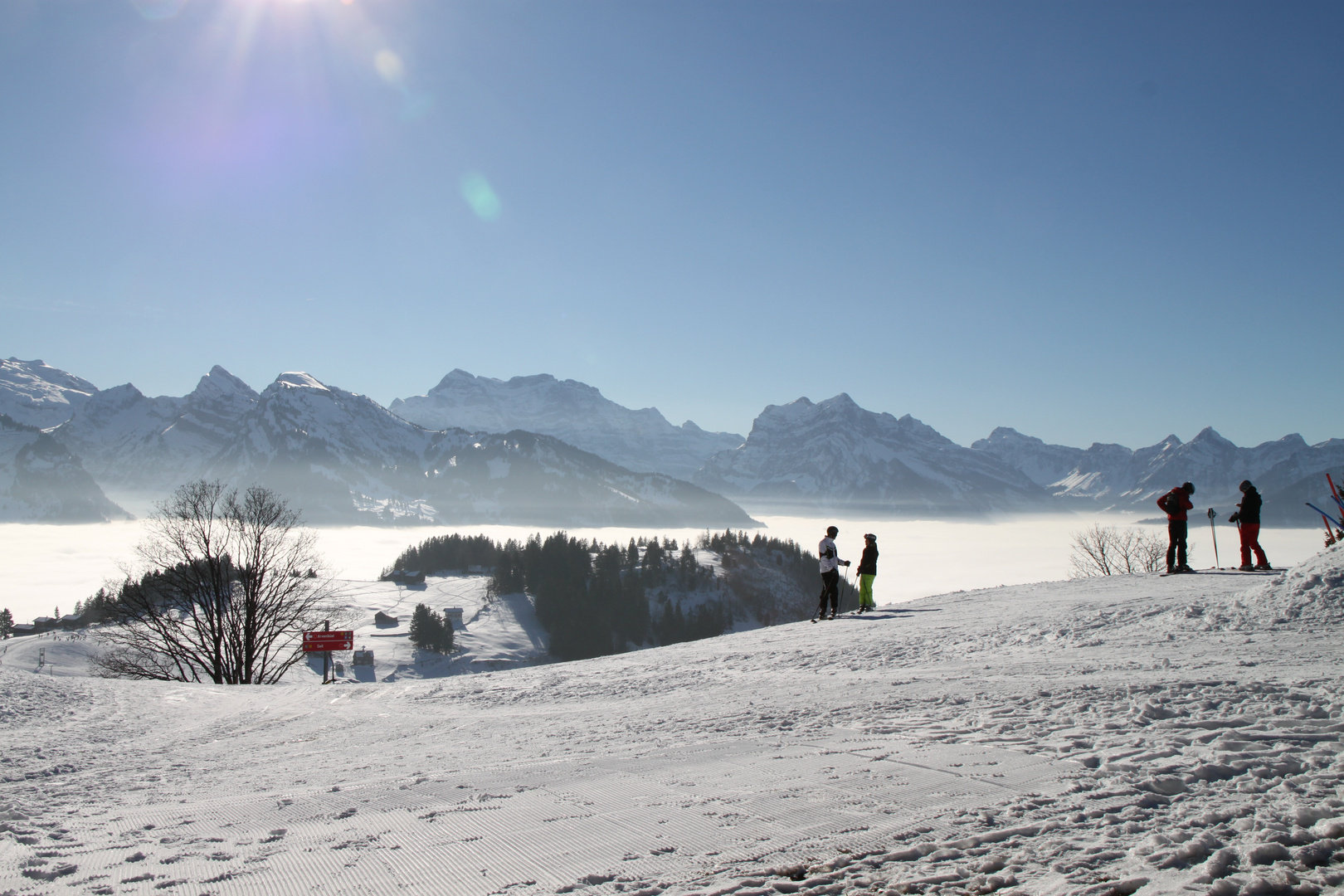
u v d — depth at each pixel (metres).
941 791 5.04
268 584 32.78
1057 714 7.14
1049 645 12.41
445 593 165.88
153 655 31.78
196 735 11.25
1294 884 3.41
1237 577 18.36
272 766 8.26
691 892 3.67
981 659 11.82
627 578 171.50
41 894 4.12
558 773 6.38
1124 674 9.20
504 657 128.88
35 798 7.05
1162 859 3.74
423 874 4.12
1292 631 11.34
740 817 4.77
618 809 5.13
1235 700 7.12
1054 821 4.36
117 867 4.57
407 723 10.96
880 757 6.06
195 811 6.05
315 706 13.68
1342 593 11.99
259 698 15.30
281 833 5.18
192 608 32.03
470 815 5.26
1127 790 4.81
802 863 3.97
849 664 12.51
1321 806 4.28
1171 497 20.81
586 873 4.00
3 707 13.58
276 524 33.41
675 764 6.42
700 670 13.42
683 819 4.82
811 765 5.99
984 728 6.84
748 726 7.98
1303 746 5.55
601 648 140.12
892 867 3.86
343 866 4.34
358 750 8.93
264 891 4.00
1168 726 6.36
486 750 8.03
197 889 4.09
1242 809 4.36
